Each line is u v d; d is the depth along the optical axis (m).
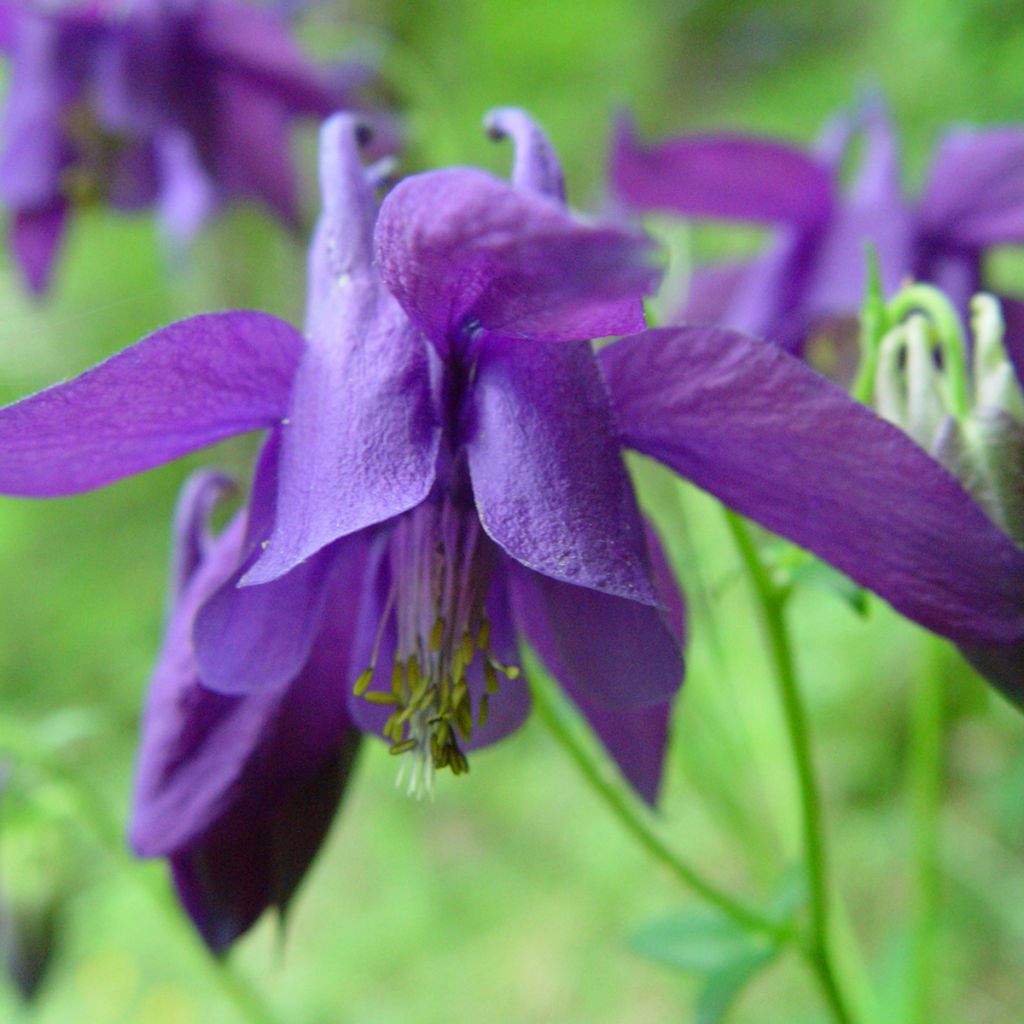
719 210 0.23
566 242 0.13
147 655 0.54
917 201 0.22
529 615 0.17
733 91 0.74
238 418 0.15
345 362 0.15
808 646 0.39
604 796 0.19
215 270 0.49
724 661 0.26
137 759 0.16
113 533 0.71
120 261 0.70
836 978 0.19
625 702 0.16
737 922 0.19
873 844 0.40
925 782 0.22
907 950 0.23
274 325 0.15
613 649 0.16
